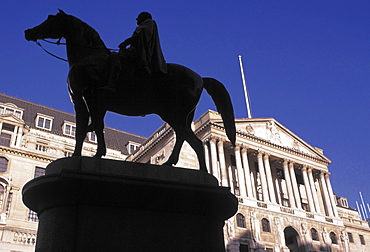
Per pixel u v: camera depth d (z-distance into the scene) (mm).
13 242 38750
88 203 5574
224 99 7645
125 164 5961
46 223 5492
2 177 43344
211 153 47156
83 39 6879
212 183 6363
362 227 63406
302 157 56938
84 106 6480
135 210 5770
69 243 5281
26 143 54062
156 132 54062
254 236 44438
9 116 51094
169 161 6809
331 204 57375
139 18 7707
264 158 52781
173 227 5863
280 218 48562
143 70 6992
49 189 5488
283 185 55562
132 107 7090
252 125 54656
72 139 58781
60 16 6887
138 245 5562
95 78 6559
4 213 41281
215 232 6129
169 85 7184
